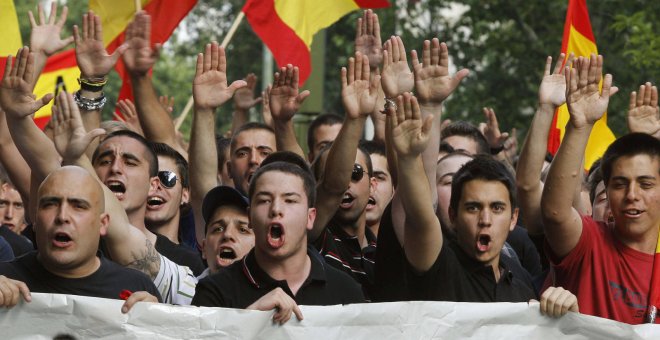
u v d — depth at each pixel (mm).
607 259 12523
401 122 11727
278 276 11883
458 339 11031
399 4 39125
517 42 36094
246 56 52500
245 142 16266
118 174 13883
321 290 11961
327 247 13805
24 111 12578
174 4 18688
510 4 35875
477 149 17156
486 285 12398
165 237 14180
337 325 10969
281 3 19125
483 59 38656
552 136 17375
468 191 12453
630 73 32562
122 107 18891
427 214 11734
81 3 62219
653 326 11016
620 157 12539
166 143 15844
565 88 12781
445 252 12047
